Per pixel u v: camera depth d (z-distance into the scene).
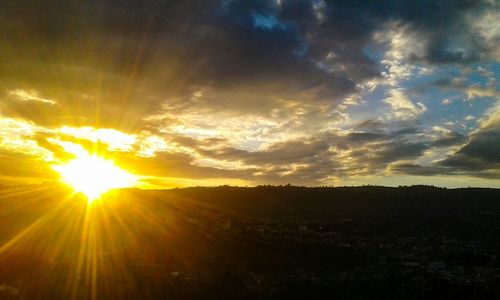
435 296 38.38
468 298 38.12
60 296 35.16
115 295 36.09
